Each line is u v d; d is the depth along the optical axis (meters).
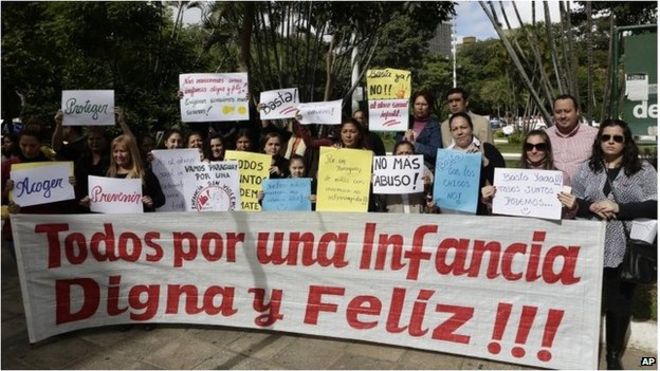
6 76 10.77
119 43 10.45
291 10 9.11
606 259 3.43
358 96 12.88
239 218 4.12
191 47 12.84
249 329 4.25
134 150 4.39
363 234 3.89
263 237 4.10
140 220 4.22
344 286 3.95
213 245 4.18
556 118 4.16
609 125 3.41
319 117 5.40
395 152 4.32
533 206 3.52
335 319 3.99
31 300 4.07
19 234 4.03
